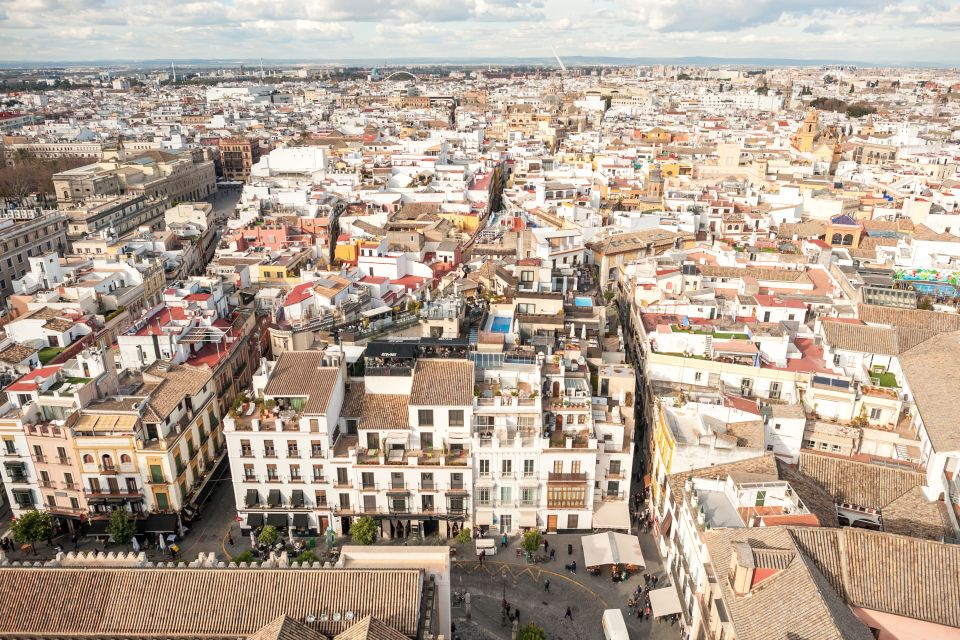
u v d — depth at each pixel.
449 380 85.19
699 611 66.81
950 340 93.75
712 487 75.50
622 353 101.75
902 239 144.00
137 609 56.34
